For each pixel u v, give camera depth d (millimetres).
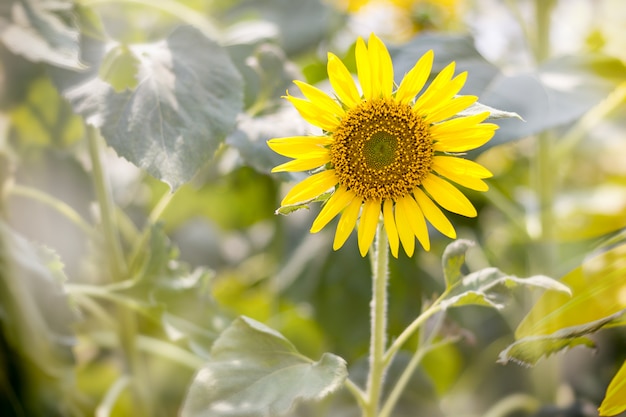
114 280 1016
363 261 1212
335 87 823
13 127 1074
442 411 1135
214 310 1009
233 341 860
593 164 1241
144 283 974
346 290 1206
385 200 842
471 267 1218
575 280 948
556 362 1112
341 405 1119
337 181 837
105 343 1044
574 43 1263
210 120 903
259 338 861
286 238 1305
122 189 1279
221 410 822
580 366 1106
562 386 1118
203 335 988
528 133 966
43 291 933
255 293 1315
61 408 987
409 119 828
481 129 826
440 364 1188
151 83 910
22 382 965
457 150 831
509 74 1016
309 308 1213
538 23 1148
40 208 1067
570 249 1146
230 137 954
